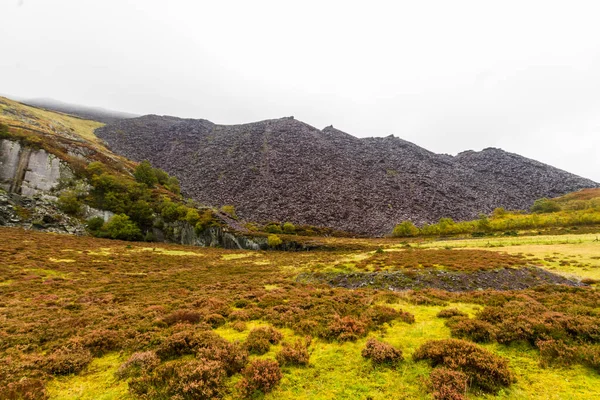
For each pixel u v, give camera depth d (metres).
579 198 163.88
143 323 13.72
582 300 15.38
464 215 187.50
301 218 170.12
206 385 7.82
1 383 8.20
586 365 8.42
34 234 56.41
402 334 11.77
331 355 10.10
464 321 11.92
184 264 46.84
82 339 11.52
